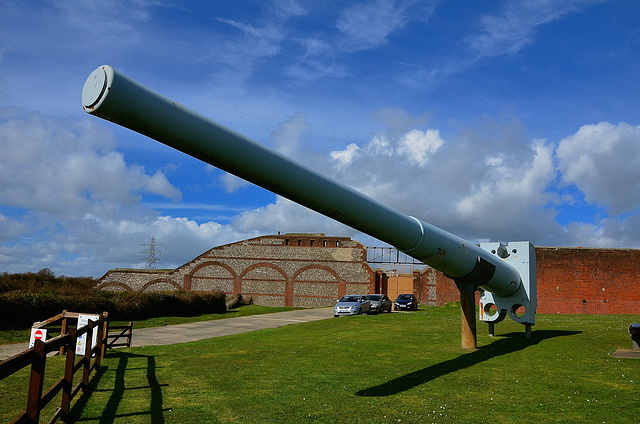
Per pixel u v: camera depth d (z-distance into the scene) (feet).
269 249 133.28
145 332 60.34
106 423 19.36
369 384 25.72
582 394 23.04
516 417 19.60
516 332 46.47
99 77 14.96
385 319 68.59
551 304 91.91
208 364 32.99
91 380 27.81
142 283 133.90
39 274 99.30
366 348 38.73
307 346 40.93
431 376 27.37
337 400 22.54
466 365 30.40
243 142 18.15
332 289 129.59
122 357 36.70
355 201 22.81
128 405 22.08
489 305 43.27
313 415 20.16
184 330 63.62
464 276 33.86
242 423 19.26
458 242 31.07
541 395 22.95
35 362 14.53
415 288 126.11
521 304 41.19
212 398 23.31
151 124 15.90
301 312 100.37
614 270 90.38
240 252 134.00
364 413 20.34
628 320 62.18
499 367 29.60
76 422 19.47
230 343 44.70
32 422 14.38
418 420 19.33
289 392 24.27
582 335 43.21
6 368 12.08
